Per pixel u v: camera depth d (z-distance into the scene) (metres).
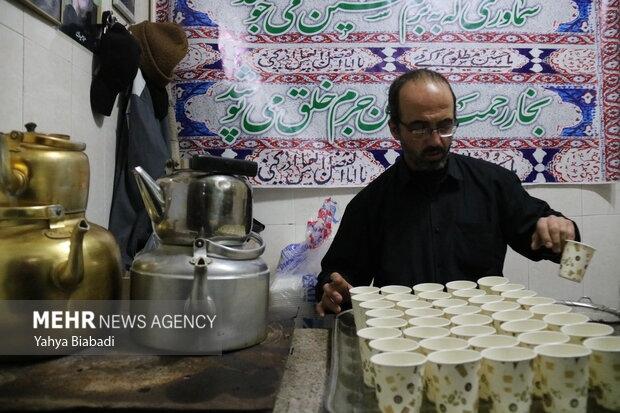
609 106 2.05
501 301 0.98
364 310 0.96
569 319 0.87
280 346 0.88
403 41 2.03
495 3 2.02
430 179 1.48
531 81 2.04
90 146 1.47
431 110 1.33
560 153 2.06
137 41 1.54
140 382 0.71
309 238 1.97
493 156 2.05
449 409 0.66
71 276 0.76
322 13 2.03
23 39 1.10
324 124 2.04
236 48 2.04
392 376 0.65
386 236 1.50
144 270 0.85
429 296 1.06
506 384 0.65
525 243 1.49
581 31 2.04
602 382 0.68
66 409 0.63
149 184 0.85
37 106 1.16
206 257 0.82
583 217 2.09
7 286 0.75
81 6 1.41
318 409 0.71
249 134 2.04
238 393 0.68
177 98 2.04
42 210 0.79
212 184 0.84
